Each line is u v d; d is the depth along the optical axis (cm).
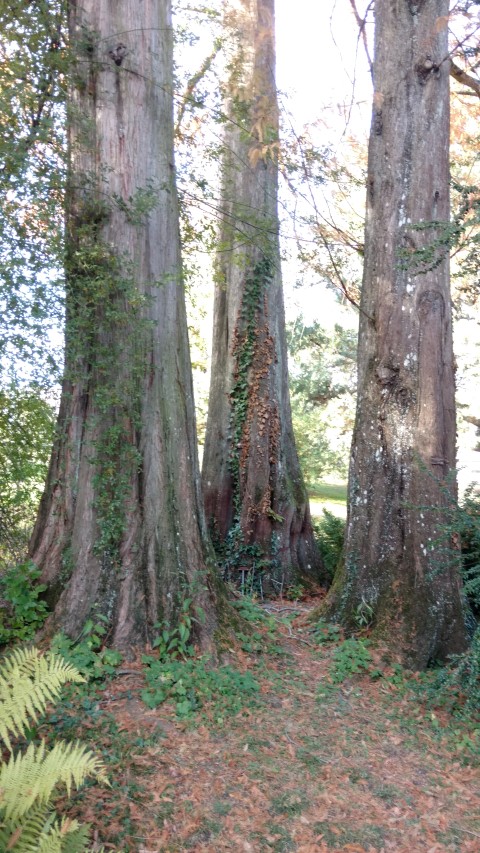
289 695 618
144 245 671
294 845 409
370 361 792
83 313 624
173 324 703
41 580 696
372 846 415
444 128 778
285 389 1200
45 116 638
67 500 711
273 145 955
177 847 396
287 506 1145
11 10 645
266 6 1159
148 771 469
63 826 288
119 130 670
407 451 752
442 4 777
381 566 757
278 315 1193
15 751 456
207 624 673
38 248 607
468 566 734
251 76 1129
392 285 772
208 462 1198
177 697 575
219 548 1152
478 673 568
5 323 596
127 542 658
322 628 772
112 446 642
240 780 471
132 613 647
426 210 765
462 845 423
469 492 736
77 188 643
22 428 690
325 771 495
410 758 530
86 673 577
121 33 671
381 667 692
